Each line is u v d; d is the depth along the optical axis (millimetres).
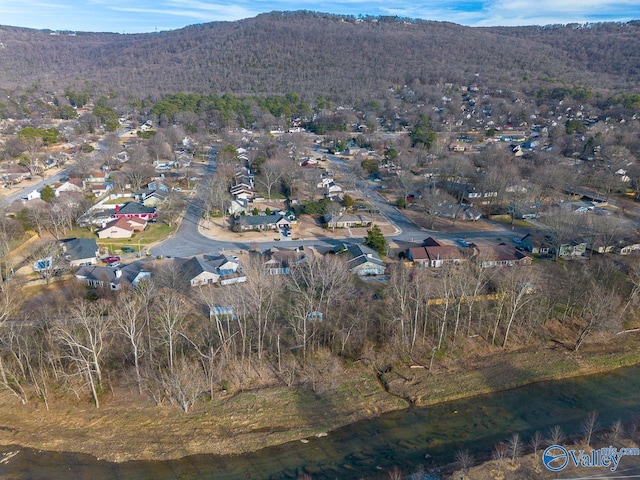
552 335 60594
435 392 51000
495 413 48188
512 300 57844
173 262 73062
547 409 48812
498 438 44688
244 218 93688
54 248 75875
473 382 52562
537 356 56938
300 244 85938
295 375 52469
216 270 70938
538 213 103375
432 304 63000
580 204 107250
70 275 70688
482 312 61250
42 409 46781
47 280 67500
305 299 58844
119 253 79938
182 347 52812
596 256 82125
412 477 39031
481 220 101875
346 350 56188
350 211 104875
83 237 86500
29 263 74438
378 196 119125
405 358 55656
